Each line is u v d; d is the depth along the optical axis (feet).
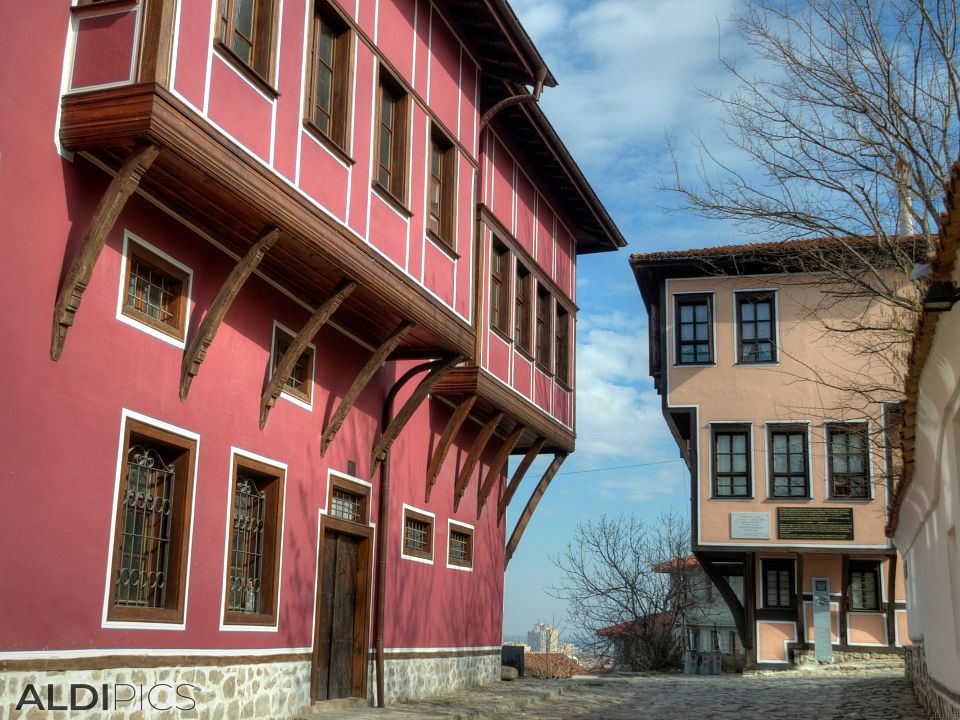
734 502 76.59
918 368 24.39
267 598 34.30
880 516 73.97
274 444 34.94
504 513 60.29
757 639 77.25
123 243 27.27
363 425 42.39
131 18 25.39
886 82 38.42
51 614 23.97
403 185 39.24
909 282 41.52
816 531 74.84
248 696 32.32
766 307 78.79
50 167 24.82
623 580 92.32
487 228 50.34
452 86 44.80
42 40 24.81
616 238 68.74
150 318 28.40
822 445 75.61
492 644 57.72
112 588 26.11
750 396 77.51
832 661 75.46
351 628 41.16
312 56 34.06
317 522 37.83
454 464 52.34
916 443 30.07
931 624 36.01
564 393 61.72
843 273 43.11
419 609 47.06
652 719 39.93
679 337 79.71
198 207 29.27
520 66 48.73
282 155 30.66
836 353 76.28
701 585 98.48
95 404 25.90
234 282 29.63
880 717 39.01
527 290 56.90
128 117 24.70
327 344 39.40
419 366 44.62
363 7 36.86
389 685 43.37
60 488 24.49
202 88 26.84
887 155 38.88
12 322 23.36
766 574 78.48
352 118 35.37
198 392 30.50
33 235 24.16
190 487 29.81
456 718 38.04
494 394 49.52
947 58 36.96
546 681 61.31
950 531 26.89
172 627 28.50
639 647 90.53
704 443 77.71
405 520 46.32
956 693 28.60
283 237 31.07
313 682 36.88
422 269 40.29
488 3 43.68
